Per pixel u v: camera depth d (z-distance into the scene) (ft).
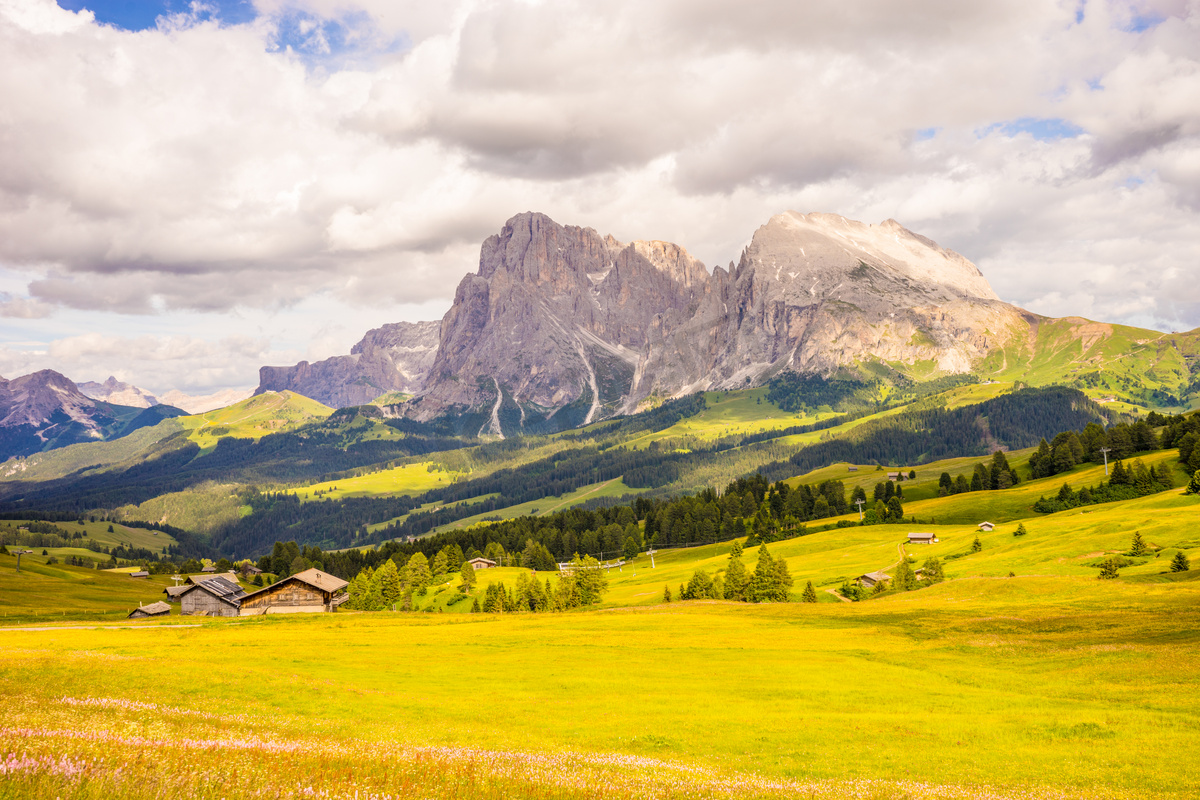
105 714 96.12
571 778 77.00
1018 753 109.81
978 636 241.14
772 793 78.69
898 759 107.14
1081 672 180.45
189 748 69.72
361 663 204.95
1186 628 209.56
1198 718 127.34
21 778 47.29
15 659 157.58
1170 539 385.09
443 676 186.91
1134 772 95.91
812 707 150.92
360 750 84.43
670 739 120.57
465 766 77.46
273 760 67.77
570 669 200.75
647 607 397.80
